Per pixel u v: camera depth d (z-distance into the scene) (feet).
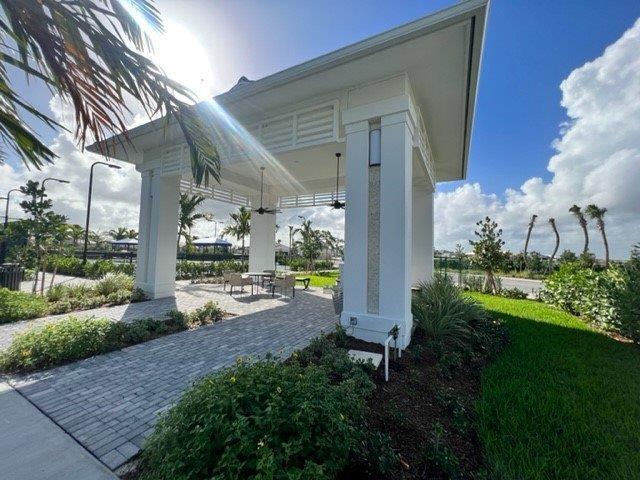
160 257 24.86
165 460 4.59
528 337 16.63
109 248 100.68
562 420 7.97
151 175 25.80
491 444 6.79
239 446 4.40
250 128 19.02
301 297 28.84
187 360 11.69
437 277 20.79
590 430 7.52
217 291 31.68
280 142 17.78
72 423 7.35
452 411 8.01
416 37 11.57
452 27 11.09
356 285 14.62
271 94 16.19
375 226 14.57
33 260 25.26
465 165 27.76
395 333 11.43
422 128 18.42
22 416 7.63
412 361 11.71
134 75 6.16
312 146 16.61
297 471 4.11
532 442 6.91
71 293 23.12
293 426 4.78
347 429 5.27
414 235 27.76
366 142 14.75
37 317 17.78
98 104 6.33
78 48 5.61
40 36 5.32
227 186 32.55
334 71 14.01
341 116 15.94
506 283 62.95
